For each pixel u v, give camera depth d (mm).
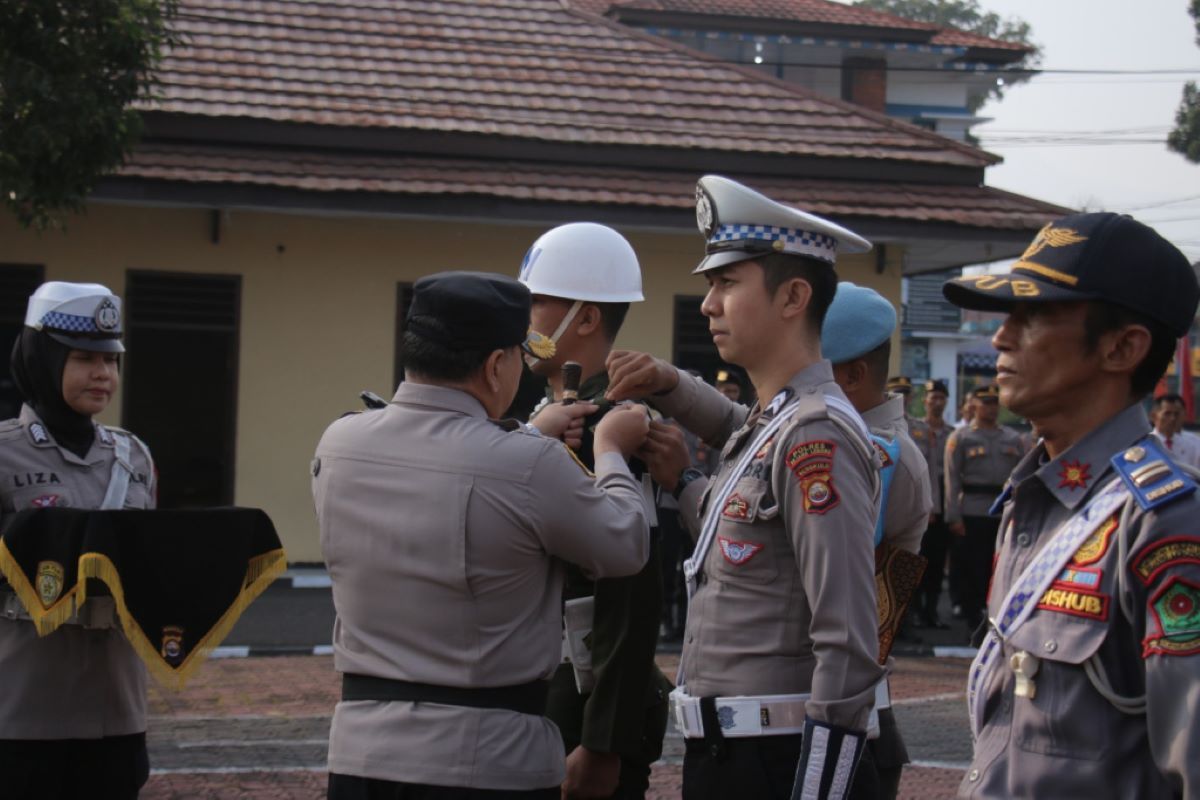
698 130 14875
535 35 16562
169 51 14562
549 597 3100
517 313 3143
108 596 4066
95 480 4309
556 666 3125
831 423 2900
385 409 3170
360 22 16125
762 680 2941
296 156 13445
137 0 10531
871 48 26078
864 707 2781
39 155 10141
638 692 3479
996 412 11430
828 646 2781
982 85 27531
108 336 4305
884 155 14859
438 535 2947
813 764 2754
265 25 15594
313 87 14438
